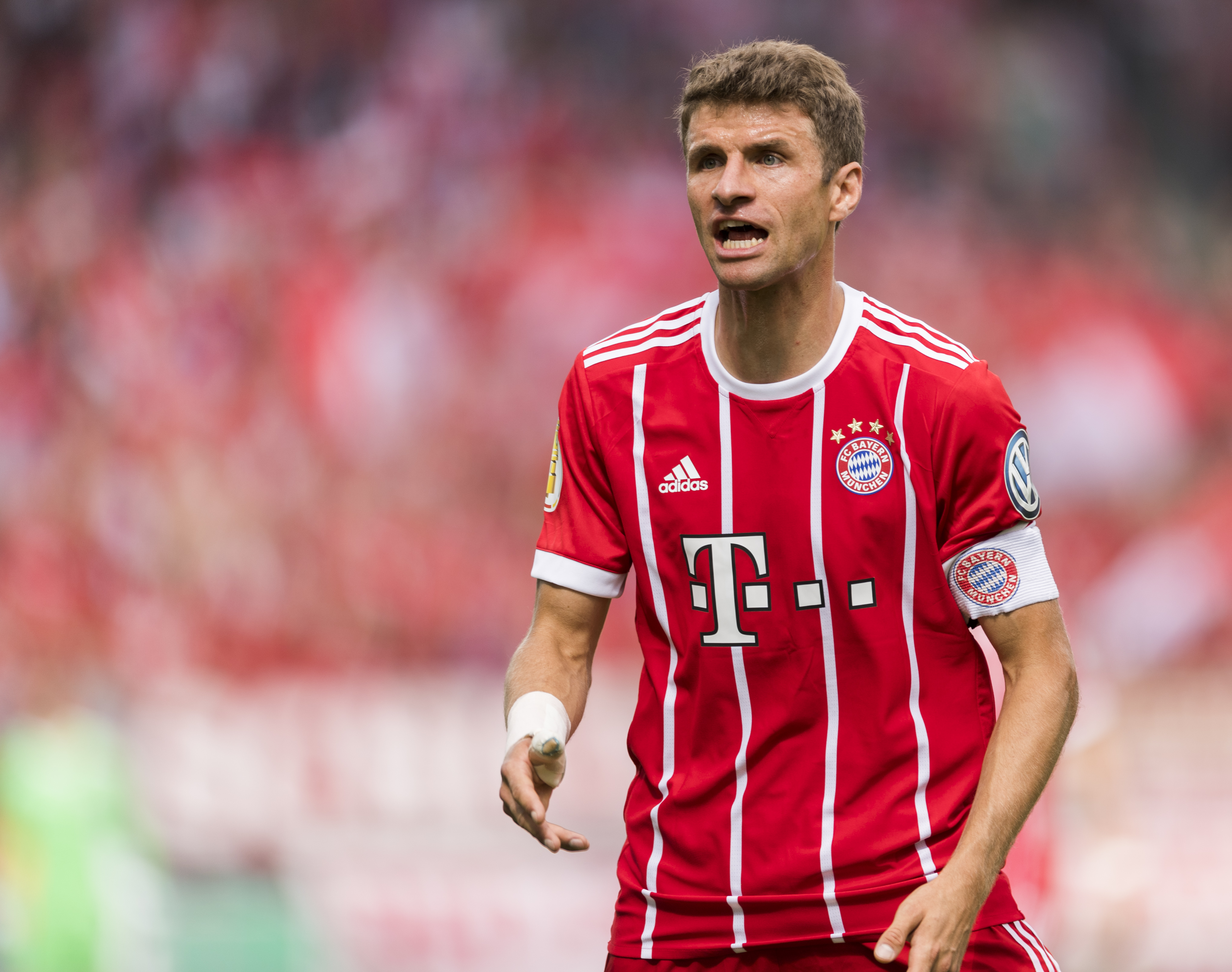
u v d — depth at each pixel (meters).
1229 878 28.84
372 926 28.97
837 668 7.60
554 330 48.59
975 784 7.71
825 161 7.41
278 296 47.09
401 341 46.94
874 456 7.52
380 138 50.72
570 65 53.22
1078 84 57.81
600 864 29.91
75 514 42.03
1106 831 23.61
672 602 7.84
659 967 7.97
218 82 50.66
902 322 7.74
